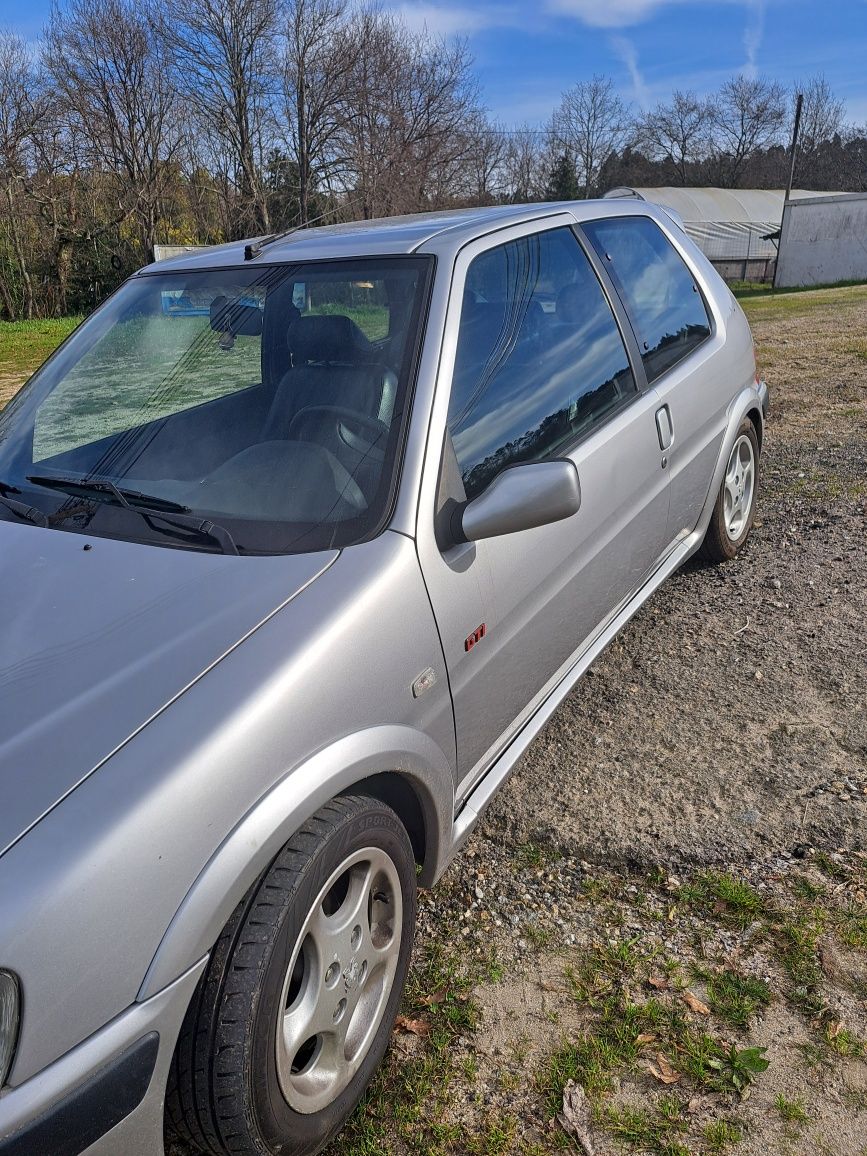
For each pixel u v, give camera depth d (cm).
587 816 286
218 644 178
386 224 305
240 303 277
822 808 279
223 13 3841
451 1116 196
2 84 3475
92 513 231
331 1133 184
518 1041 212
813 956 227
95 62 3709
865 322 1391
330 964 181
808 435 686
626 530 315
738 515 459
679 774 302
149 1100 148
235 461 238
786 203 3528
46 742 158
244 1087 158
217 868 155
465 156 4169
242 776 162
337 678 183
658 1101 195
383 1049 202
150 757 156
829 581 431
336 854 177
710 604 418
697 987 222
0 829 144
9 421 285
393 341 243
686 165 7738
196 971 153
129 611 191
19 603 198
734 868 259
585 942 239
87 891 141
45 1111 134
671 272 395
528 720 271
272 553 207
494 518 214
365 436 229
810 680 349
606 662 377
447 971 233
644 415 322
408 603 204
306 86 3984
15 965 133
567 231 323
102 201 3941
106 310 310
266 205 4284
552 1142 188
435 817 219
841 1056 201
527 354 275
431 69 3972
